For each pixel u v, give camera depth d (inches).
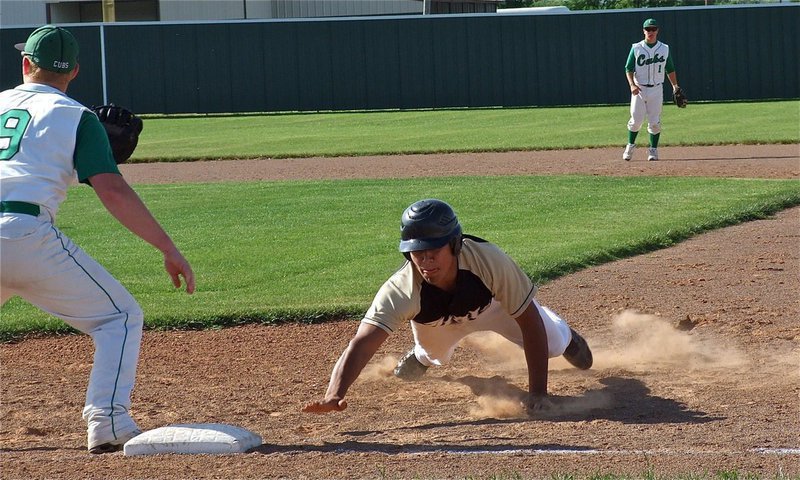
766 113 2335.1
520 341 485.7
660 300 700.0
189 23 2960.1
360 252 877.2
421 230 404.8
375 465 375.2
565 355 519.5
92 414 403.9
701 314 656.4
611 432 416.8
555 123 2294.5
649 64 1480.1
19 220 381.4
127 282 792.3
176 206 1181.1
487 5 4717.0
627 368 540.1
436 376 540.1
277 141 2058.3
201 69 2979.8
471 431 428.8
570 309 683.4
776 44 2738.7
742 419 430.3
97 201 1256.8
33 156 388.2
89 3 3681.1
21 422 473.7
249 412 480.7
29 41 412.5
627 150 1519.4
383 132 2207.2
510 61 2869.1
